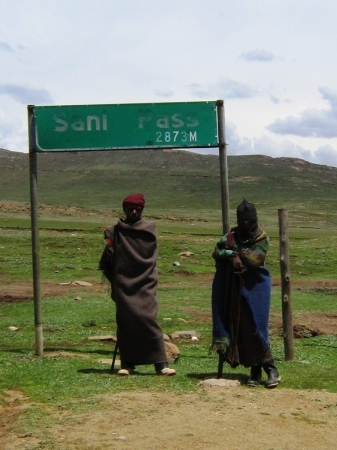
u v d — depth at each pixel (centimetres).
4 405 721
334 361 1013
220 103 998
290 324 1008
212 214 11050
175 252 3541
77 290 2150
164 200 15250
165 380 817
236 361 793
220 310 800
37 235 1023
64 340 1254
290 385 809
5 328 1445
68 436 618
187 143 1000
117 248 858
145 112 999
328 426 658
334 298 2064
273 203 14412
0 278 2502
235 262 780
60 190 17538
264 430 639
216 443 602
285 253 1004
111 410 686
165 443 600
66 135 1002
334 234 6241
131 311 848
